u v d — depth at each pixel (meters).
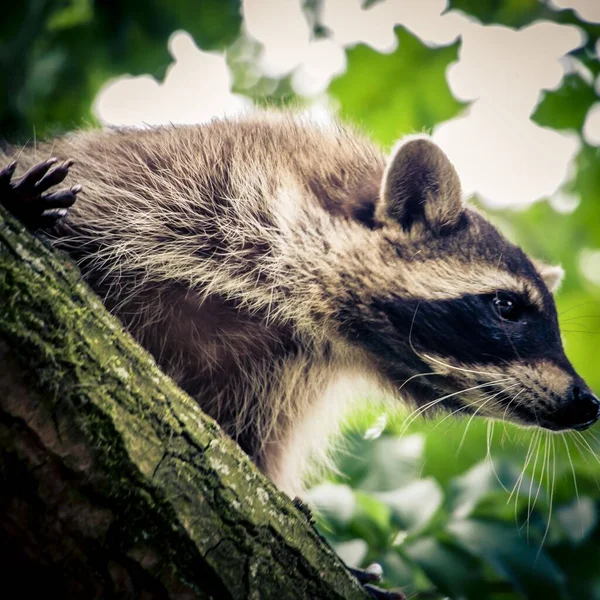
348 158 8.89
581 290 12.78
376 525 8.35
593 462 9.86
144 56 12.35
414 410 9.25
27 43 11.70
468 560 8.07
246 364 8.46
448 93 12.73
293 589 5.64
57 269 5.11
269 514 5.67
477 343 8.33
